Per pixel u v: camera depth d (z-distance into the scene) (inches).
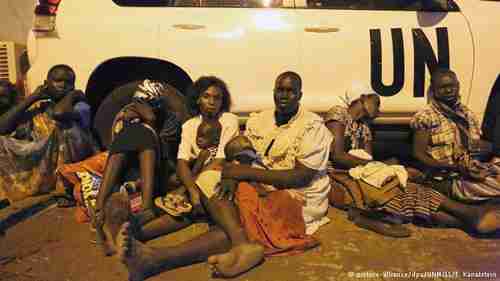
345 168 122.7
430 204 111.0
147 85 120.3
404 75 141.0
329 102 139.6
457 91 123.6
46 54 134.2
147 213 104.7
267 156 112.0
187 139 116.7
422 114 124.4
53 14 133.7
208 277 89.3
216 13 139.3
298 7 141.6
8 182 127.1
